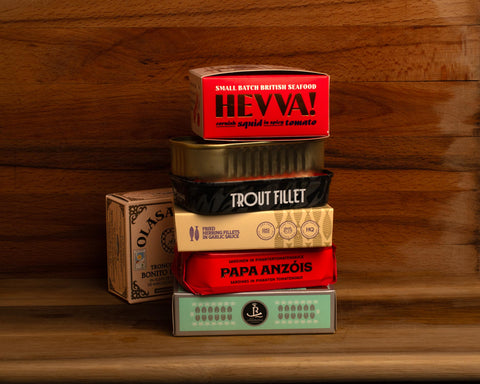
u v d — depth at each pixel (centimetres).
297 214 114
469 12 143
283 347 112
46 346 113
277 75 112
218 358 107
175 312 117
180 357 108
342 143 147
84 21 140
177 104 144
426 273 153
